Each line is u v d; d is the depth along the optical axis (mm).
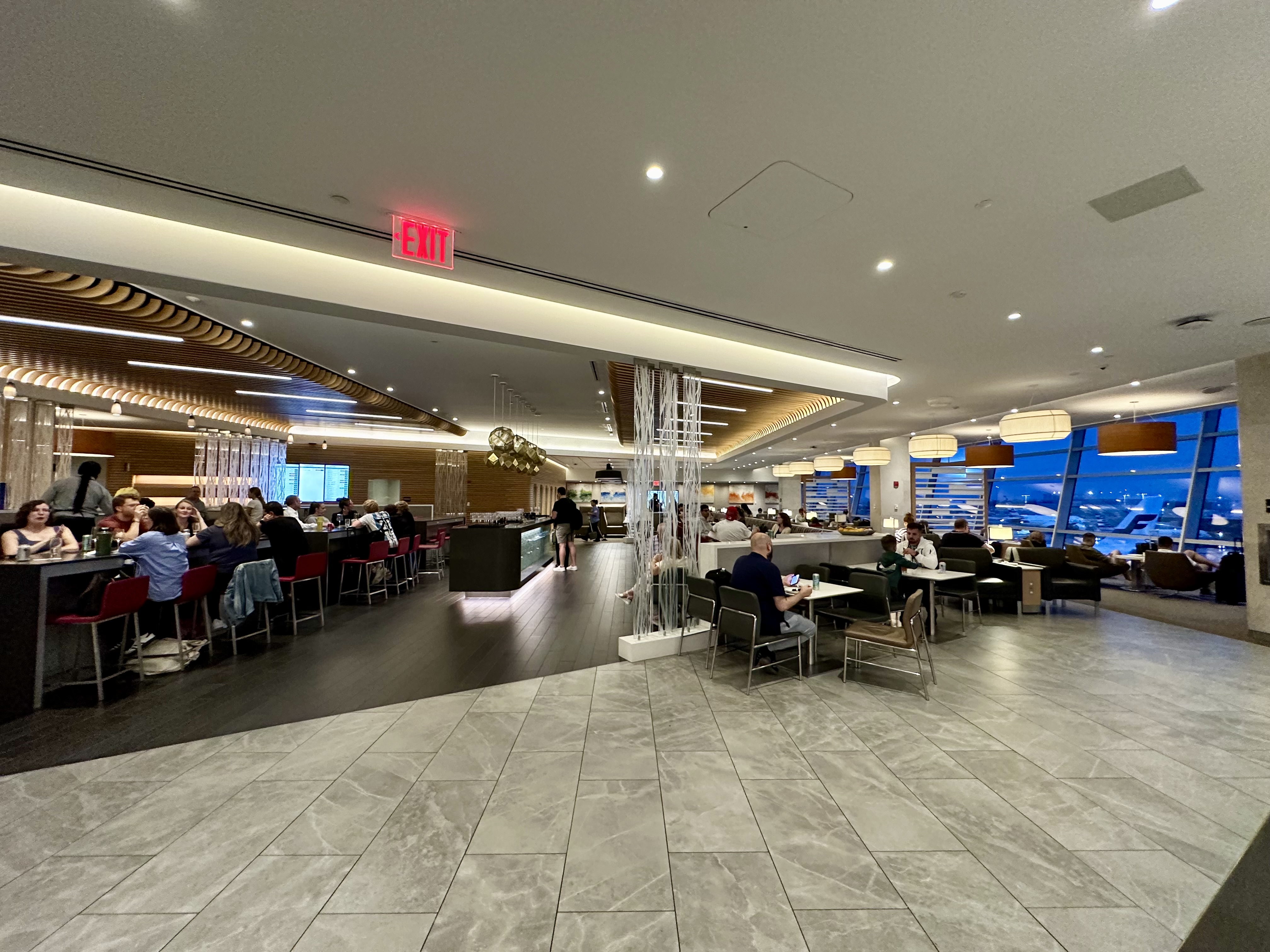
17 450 8234
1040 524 13812
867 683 4480
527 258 3854
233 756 3109
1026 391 8242
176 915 1919
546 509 24516
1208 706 3963
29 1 1786
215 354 6867
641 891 2055
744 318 5086
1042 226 3344
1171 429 7109
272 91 2236
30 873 2125
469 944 1802
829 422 9859
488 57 2064
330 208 3186
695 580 5121
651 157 2711
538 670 4742
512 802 2660
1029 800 2703
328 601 7680
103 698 3963
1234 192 2943
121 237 3248
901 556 6223
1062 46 2004
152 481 14492
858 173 2832
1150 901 2002
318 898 2004
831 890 2061
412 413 11719
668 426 5711
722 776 2924
